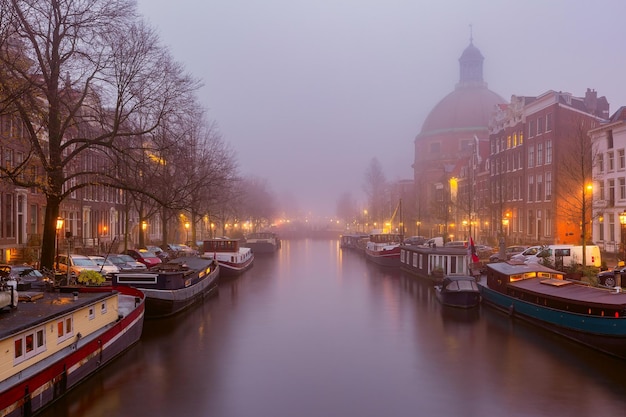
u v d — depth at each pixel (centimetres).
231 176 7812
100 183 2730
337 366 1920
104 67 2780
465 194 8094
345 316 2833
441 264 4078
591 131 5016
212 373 1827
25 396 1257
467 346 2170
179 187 4022
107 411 1477
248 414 1470
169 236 7819
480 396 1603
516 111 6681
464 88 15550
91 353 1641
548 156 5809
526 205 6312
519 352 2059
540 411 1481
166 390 1652
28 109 2298
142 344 2188
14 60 2250
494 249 5494
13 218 3991
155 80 2909
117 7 2675
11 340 1254
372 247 6419
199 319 2727
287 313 2920
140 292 2358
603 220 4838
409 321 2692
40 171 3250
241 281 4444
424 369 1880
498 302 2847
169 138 3566
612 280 2953
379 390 1667
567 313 2159
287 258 7188
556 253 3762
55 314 1456
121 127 3206
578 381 1716
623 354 1883
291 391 1656
